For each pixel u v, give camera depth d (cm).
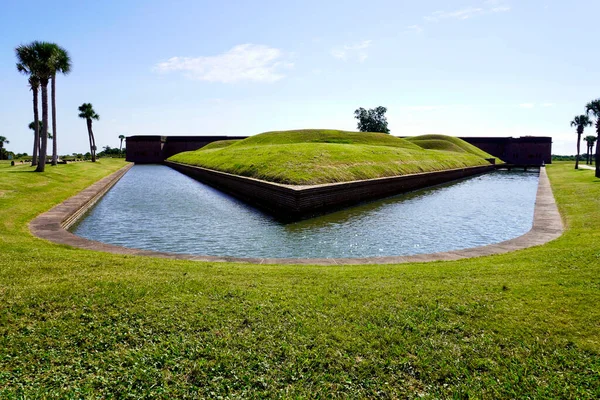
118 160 8894
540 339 451
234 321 502
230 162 3644
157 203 2223
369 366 412
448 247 1219
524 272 693
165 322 497
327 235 1372
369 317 514
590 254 783
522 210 2030
